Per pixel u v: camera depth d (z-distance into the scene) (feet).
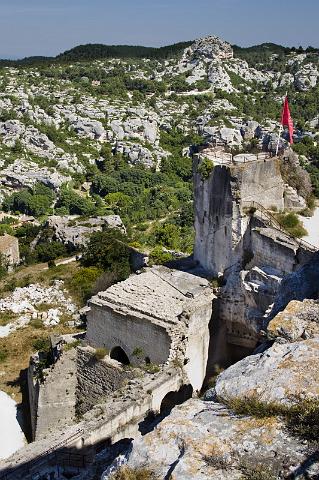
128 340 101.35
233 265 103.04
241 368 46.60
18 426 113.39
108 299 104.99
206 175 106.22
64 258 219.41
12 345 141.79
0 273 213.25
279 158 107.04
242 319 100.42
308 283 69.97
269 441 37.78
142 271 117.08
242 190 99.91
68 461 74.13
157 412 85.10
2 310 162.20
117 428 78.79
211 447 38.04
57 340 113.80
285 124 113.39
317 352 44.98
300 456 36.35
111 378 100.89
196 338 99.91
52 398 106.42
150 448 39.22
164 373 90.68
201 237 113.19
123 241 204.03
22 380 127.95
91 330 107.86
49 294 169.27
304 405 39.58
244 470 36.14
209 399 44.98
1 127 617.21
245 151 115.44
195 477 35.76
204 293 102.42
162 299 101.19
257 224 98.89
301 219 104.17
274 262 93.25
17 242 266.77
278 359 45.37
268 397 41.50
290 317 54.08
